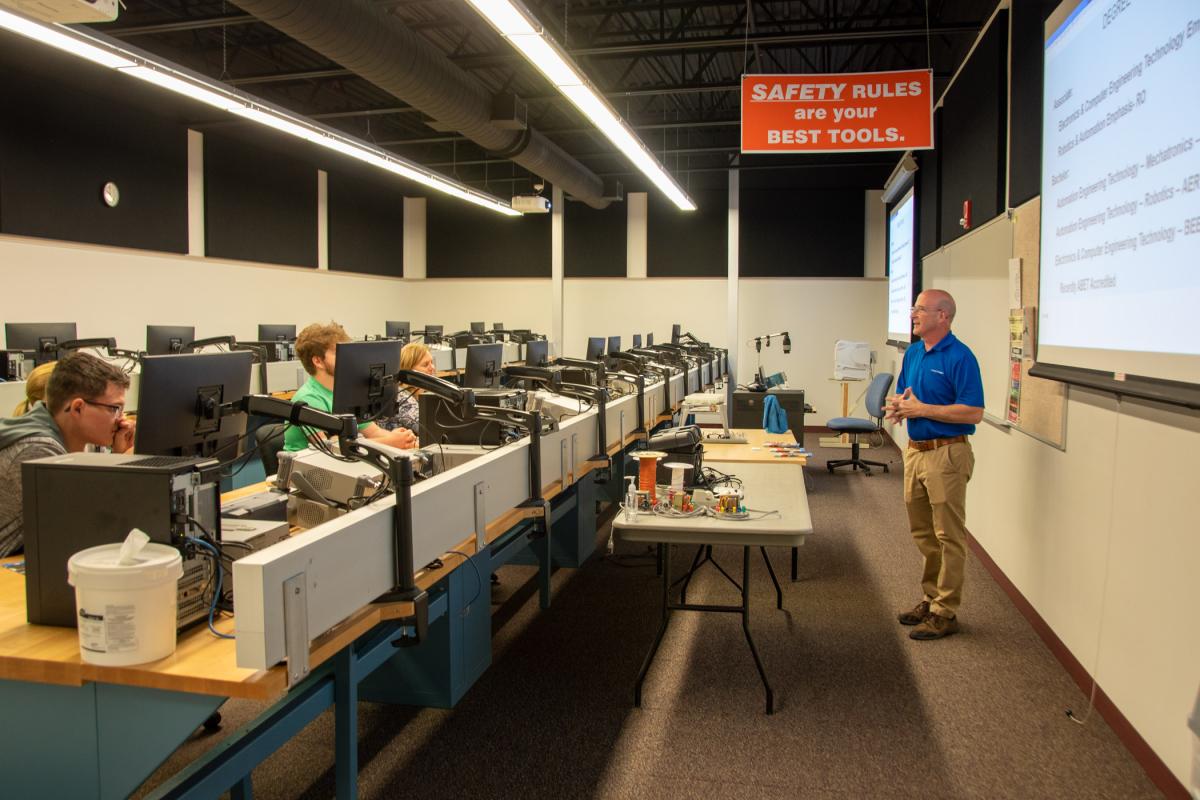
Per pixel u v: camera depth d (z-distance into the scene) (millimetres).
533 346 5590
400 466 1646
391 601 1625
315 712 1614
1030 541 3303
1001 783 2123
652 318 10750
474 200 9133
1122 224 2203
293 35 4082
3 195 5992
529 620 3355
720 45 5574
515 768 2209
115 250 7035
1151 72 2014
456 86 5555
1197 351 1748
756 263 10242
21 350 5375
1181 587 1939
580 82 4535
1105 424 2455
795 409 6934
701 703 2598
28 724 1385
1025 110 3385
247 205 8516
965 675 2801
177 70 4414
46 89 6297
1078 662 2693
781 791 2094
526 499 2465
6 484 1879
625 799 2057
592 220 10898
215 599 1494
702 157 10141
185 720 1323
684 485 2879
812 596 3664
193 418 1840
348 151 6609
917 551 4414
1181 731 1937
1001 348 3783
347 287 10344
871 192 9891
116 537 1425
